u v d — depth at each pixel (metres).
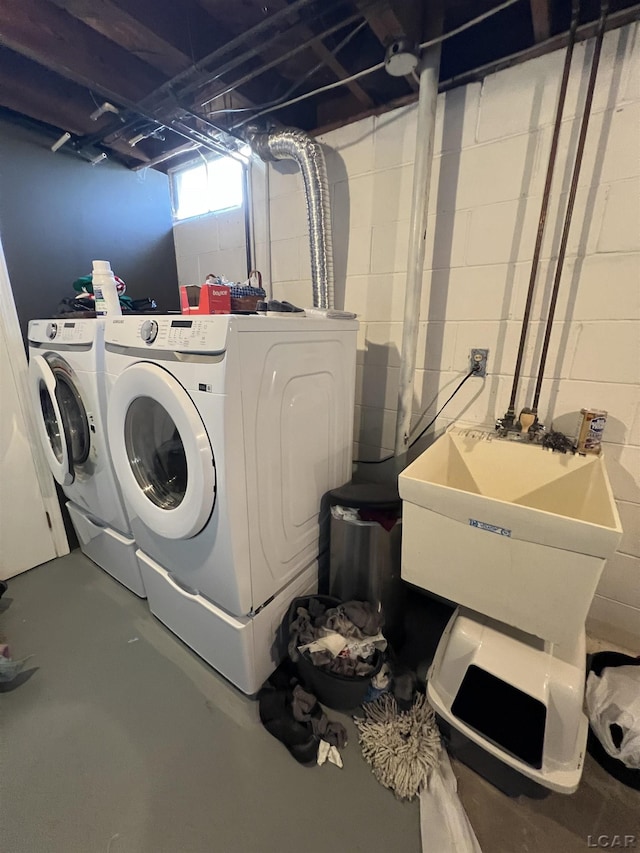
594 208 1.16
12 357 1.74
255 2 1.16
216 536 1.07
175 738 1.16
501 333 1.39
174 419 1.05
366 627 1.24
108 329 1.26
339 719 1.21
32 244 1.76
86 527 1.83
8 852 0.92
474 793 1.03
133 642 1.50
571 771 0.90
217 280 1.34
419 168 1.30
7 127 1.63
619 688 1.11
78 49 1.29
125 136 1.78
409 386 1.51
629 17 1.01
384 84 1.41
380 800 1.01
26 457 1.85
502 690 1.09
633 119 1.06
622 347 1.20
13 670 1.34
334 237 1.72
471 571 1.01
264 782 1.05
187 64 1.34
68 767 1.09
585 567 0.85
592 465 1.20
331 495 1.41
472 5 1.12
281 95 1.57
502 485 1.38
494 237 1.33
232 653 1.23
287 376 1.15
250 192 1.96
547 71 1.15
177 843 0.93
